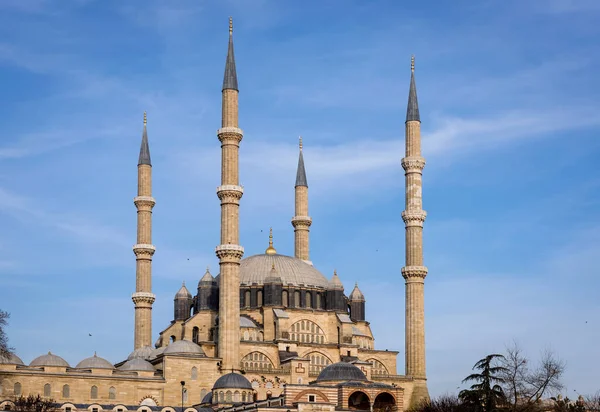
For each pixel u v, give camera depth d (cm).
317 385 18338
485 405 17175
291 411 17088
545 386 17212
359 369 19762
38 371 19812
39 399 18688
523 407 17088
